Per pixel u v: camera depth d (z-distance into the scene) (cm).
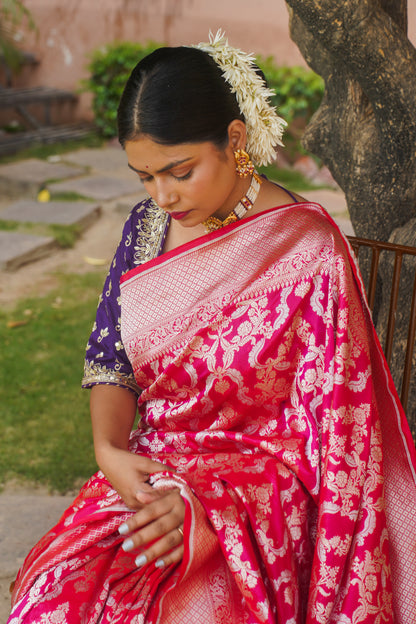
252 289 166
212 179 153
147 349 172
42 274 587
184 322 168
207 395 169
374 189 267
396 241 261
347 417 163
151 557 145
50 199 748
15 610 150
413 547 172
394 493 175
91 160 884
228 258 166
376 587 159
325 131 282
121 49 944
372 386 172
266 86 165
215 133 150
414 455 176
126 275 171
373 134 262
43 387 418
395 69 234
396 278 230
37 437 368
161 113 145
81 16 971
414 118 244
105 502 164
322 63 271
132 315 171
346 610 157
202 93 148
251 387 169
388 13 255
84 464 346
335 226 169
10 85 1025
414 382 259
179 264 167
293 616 154
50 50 1003
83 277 583
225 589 152
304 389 170
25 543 271
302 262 166
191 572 148
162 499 150
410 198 261
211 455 167
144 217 179
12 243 618
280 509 159
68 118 1015
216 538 149
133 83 149
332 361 165
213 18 890
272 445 167
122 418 176
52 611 147
